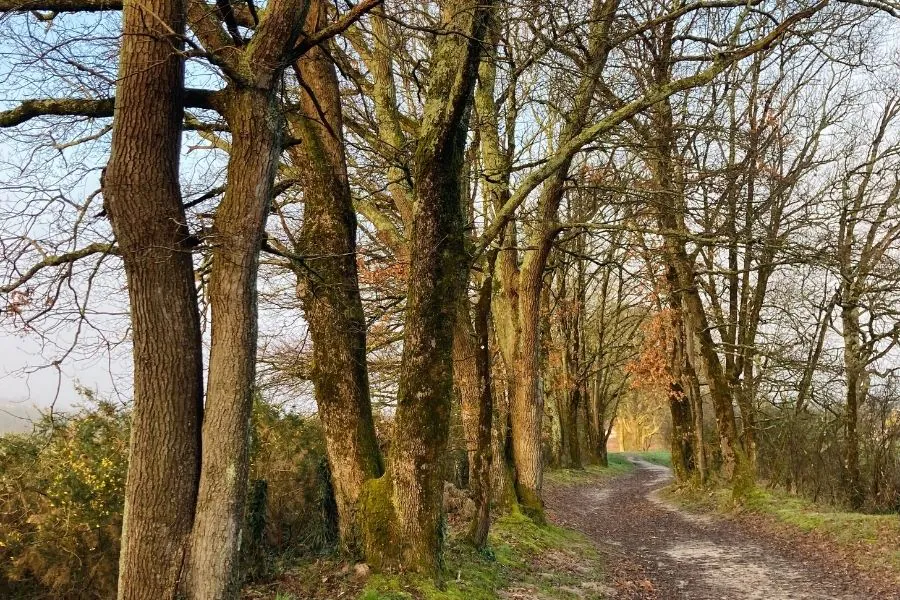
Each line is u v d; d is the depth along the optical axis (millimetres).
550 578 9391
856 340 18172
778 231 15383
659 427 57062
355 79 11383
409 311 7605
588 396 39344
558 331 33031
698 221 11914
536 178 9102
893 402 16812
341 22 6035
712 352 19641
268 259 10781
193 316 5602
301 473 10547
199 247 5441
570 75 11930
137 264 5336
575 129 11602
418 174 7625
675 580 10570
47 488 8406
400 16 10062
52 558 8391
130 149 5305
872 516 13219
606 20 10219
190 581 5211
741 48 9258
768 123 15953
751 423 20625
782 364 19031
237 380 5488
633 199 13453
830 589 9625
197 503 5359
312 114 8562
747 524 16234
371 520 7391
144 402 5320
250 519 7547
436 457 7430
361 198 11984
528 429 13680
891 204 16594
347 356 8250
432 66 8000
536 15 9320
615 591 9445
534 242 13625
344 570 7355
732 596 9422
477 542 9445
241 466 5484
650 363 26094
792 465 19391
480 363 9844
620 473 38312
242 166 5605
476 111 13625
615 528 17047
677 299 23125
